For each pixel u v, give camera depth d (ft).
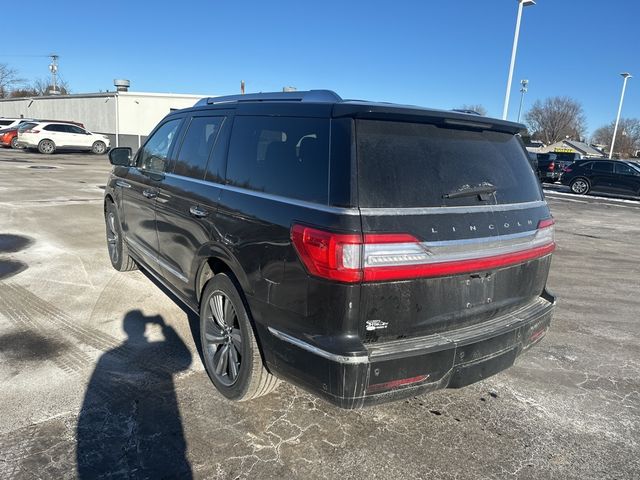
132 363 12.23
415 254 8.11
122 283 18.11
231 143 11.02
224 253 10.27
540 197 11.05
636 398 11.96
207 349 11.33
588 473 9.09
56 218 29.81
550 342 15.31
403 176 8.45
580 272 24.90
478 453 9.50
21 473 8.29
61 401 10.44
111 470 8.49
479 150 9.89
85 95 117.08
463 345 8.77
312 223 8.11
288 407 10.66
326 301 7.91
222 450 9.16
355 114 8.38
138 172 15.90
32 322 14.38
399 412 10.77
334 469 8.82
